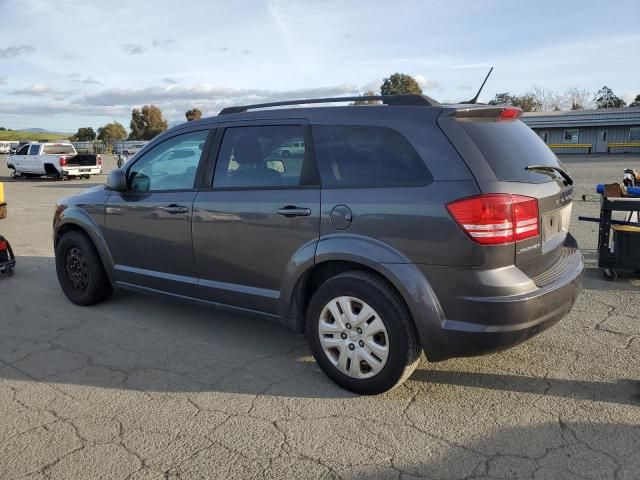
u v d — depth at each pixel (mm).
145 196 4605
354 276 3363
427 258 3105
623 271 6289
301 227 3578
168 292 4555
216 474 2693
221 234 4027
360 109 3518
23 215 12391
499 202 2980
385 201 3238
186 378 3752
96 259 5141
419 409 3268
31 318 5027
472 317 3027
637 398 3352
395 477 2643
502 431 3012
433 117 3254
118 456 2852
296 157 3713
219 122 4230
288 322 3795
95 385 3662
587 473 2635
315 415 3225
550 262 3475
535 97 73062
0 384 3697
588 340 4262
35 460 2826
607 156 38531
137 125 84250
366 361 3367
